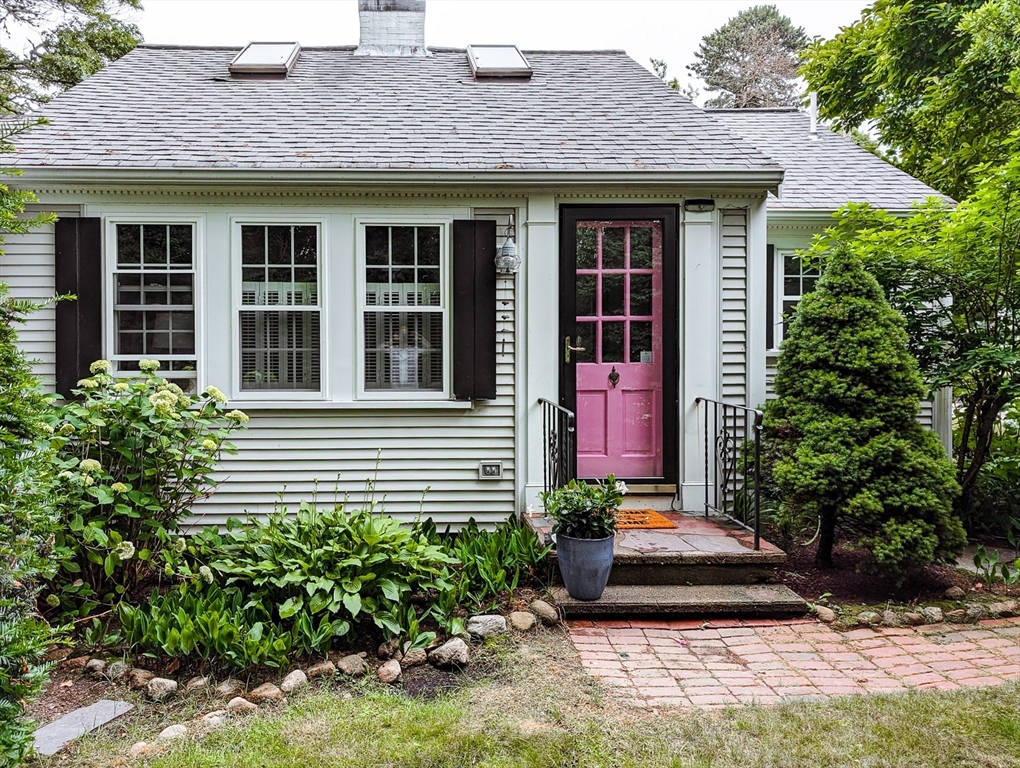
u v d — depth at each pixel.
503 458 5.45
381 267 5.37
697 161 5.33
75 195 5.11
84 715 2.88
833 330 4.61
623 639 3.73
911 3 9.43
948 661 3.46
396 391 5.40
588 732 2.67
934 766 2.43
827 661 3.46
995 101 8.88
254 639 3.20
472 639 3.59
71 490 3.61
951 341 5.35
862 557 4.54
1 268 5.10
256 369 5.32
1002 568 4.45
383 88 6.60
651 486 5.43
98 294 5.08
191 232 5.23
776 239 6.70
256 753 2.51
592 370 5.50
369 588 3.69
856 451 4.33
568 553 3.98
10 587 2.35
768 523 5.02
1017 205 4.68
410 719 2.76
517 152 5.41
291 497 5.33
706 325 5.42
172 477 4.27
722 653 3.56
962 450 5.75
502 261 5.29
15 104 12.16
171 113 5.79
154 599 3.68
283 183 5.07
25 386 2.57
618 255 5.51
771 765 2.45
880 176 7.29
